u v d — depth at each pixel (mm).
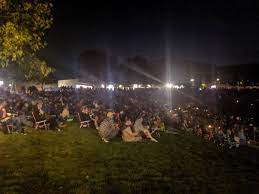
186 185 9930
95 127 20016
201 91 69812
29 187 8734
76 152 13148
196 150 16438
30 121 18906
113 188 9031
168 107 38906
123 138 16484
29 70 14883
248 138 25922
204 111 40844
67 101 29328
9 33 12531
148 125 20469
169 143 17359
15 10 13203
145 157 13078
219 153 16812
